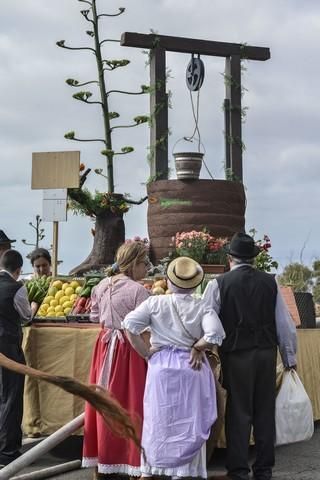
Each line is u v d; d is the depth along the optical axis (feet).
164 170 34.17
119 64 38.47
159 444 15.43
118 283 17.49
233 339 17.65
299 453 21.74
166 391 15.53
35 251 26.32
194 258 27.86
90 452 17.52
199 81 33.88
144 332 17.02
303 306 24.22
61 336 20.65
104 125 38.29
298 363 22.04
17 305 19.16
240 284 17.72
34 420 20.71
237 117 36.01
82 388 7.68
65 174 28.07
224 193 31.48
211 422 15.75
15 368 7.98
